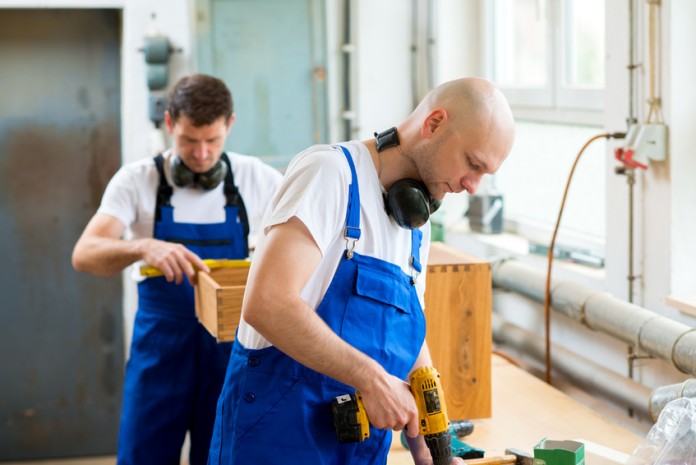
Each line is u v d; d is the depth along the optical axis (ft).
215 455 6.10
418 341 6.14
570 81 11.82
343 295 5.71
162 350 8.82
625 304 9.06
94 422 16.31
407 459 7.23
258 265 5.40
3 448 16.21
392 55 14.53
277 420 5.73
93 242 8.74
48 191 15.58
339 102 14.55
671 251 8.96
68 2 14.12
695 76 8.82
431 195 5.91
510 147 5.67
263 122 14.20
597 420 8.25
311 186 5.51
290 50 14.12
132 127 14.42
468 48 14.14
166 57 13.89
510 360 10.29
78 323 16.02
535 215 12.82
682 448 5.84
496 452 7.44
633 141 8.96
